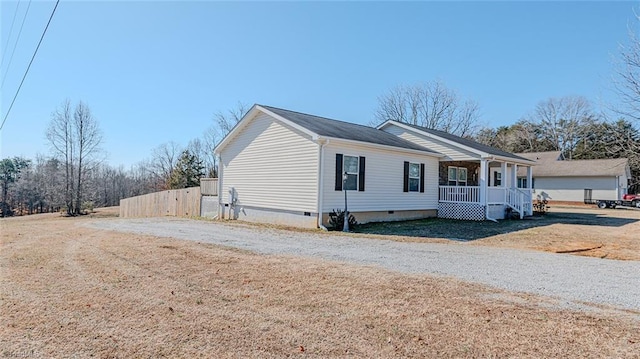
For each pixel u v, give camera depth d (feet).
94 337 11.30
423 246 28.55
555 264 22.20
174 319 12.78
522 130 150.71
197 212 59.36
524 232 38.37
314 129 40.91
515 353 10.32
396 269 20.18
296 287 16.56
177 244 28.09
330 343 10.95
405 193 49.52
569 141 142.31
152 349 10.52
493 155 49.88
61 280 17.56
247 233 35.58
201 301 14.66
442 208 54.29
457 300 14.83
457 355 10.20
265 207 46.09
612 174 93.61
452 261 22.72
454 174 62.23
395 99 126.00
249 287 16.55
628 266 21.89
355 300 14.82
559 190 102.63
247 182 49.26
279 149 44.37
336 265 20.95
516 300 14.92
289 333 11.67
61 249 25.89
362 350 10.51
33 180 127.24
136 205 77.30
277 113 44.42
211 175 122.01
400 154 48.80
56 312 13.38
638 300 15.08
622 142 42.50
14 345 10.71
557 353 10.32
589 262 22.98
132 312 13.42
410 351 10.45
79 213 96.27
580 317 13.05
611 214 68.03
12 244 28.32
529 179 62.44
